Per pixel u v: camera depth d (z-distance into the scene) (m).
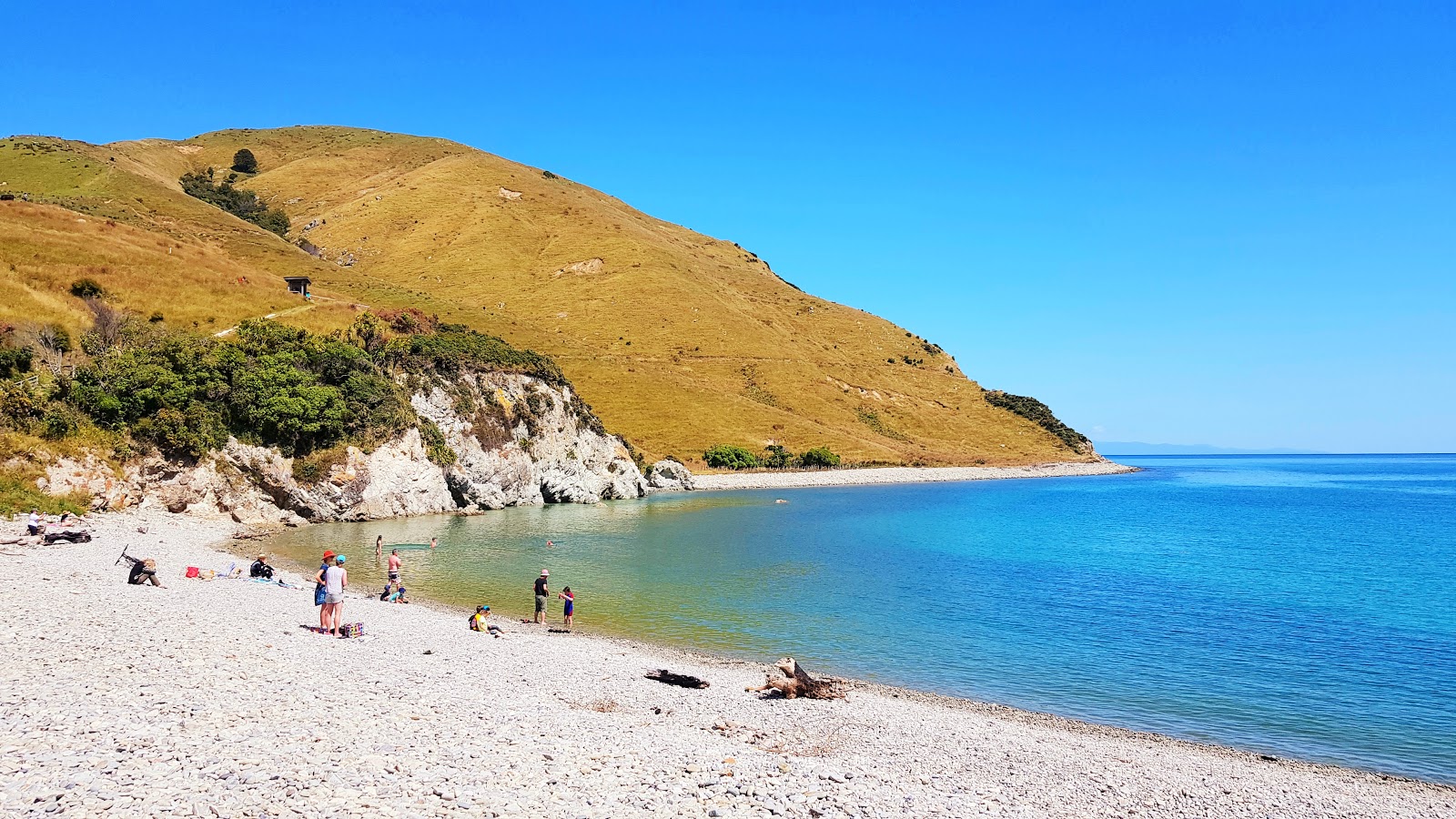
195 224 146.62
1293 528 80.12
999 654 28.72
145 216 139.88
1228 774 17.53
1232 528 79.44
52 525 36.75
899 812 12.81
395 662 20.72
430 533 56.78
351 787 11.41
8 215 87.06
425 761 12.93
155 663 17.33
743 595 38.31
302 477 58.41
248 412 56.47
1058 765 17.02
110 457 48.69
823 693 21.64
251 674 17.45
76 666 16.52
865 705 21.28
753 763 14.64
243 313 79.56
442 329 93.75
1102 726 21.28
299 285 95.75
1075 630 32.91
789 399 178.38
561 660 23.70
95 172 156.75
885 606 36.66
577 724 16.44
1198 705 23.42
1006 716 21.77
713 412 158.50
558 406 91.31
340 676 18.44
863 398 196.88
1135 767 17.42
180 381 54.44
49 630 19.38
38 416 46.75
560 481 88.25
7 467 42.78
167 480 51.59
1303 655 29.44
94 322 65.56
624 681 21.70
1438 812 15.89
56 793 10.20
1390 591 43.81
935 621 33.91
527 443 84.69
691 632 30.52
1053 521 83.12
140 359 54.88
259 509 55.75
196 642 19.78
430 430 72.12
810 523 74.44
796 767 14.76
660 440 143.12
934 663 27.31
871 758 16.27
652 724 17.28
